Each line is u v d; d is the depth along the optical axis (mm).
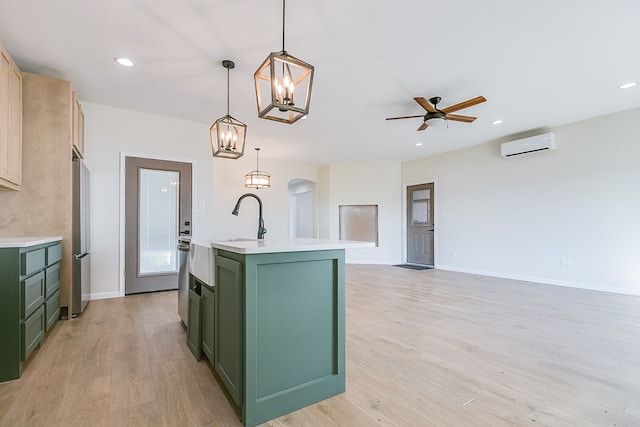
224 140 2740
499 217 5531
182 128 4375
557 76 3166
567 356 2234
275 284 1552
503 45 2611
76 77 3115
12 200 2766
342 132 5109
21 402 1630
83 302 3275
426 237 6945
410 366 2082
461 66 2967
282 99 1821
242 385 1480
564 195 4707
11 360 1857
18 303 1887
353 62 2881
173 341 2494
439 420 1507
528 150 4926
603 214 4320
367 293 4270
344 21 2295
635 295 4043
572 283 4617
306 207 9211
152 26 2338
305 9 2156
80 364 2076
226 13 2199
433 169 6758
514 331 2750
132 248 4016
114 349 2324
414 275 5758
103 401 1648
